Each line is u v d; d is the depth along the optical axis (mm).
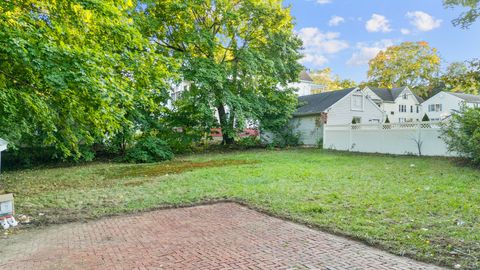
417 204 6281
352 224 5230
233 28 21219
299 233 5090
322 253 4223
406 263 3799
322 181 9172
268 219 5961
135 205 7215
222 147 23656
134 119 17922
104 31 6898
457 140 12320
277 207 6555
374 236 4637
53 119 6773
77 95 6156
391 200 6668
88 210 6953
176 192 8484
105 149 18797
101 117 6625
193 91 20125
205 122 21375
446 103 42594
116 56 6648
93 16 6480
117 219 6320
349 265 3814
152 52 7707
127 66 7203
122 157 17938
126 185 9836
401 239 4461
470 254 3877
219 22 21203
